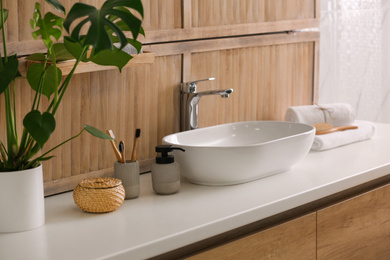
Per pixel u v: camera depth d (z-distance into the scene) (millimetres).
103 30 1280
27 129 1410
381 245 2182
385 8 3055
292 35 2502
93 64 1740
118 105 1974
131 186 1782
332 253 1973
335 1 3146
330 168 2068
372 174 2053
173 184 1818
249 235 1691
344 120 2482
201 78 2215
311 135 2049
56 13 1770
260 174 1942
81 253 1404
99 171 1943
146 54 1854
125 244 1450
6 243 1471
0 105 1685
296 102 2584
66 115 1837
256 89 2414
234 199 1766
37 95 1688
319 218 1899
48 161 1815
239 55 2330
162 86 2096
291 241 1818
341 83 3203
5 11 1548
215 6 2217
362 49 3127
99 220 1619
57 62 1658
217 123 2297
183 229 1538
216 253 1609
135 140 1815
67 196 1835
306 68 2602
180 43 2111
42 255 1397
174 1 2086
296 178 1961
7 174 1511
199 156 1845
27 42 1707
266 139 2230
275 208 1737
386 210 2184
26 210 1539
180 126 2178
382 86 3111
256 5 2359
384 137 2537
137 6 1387
